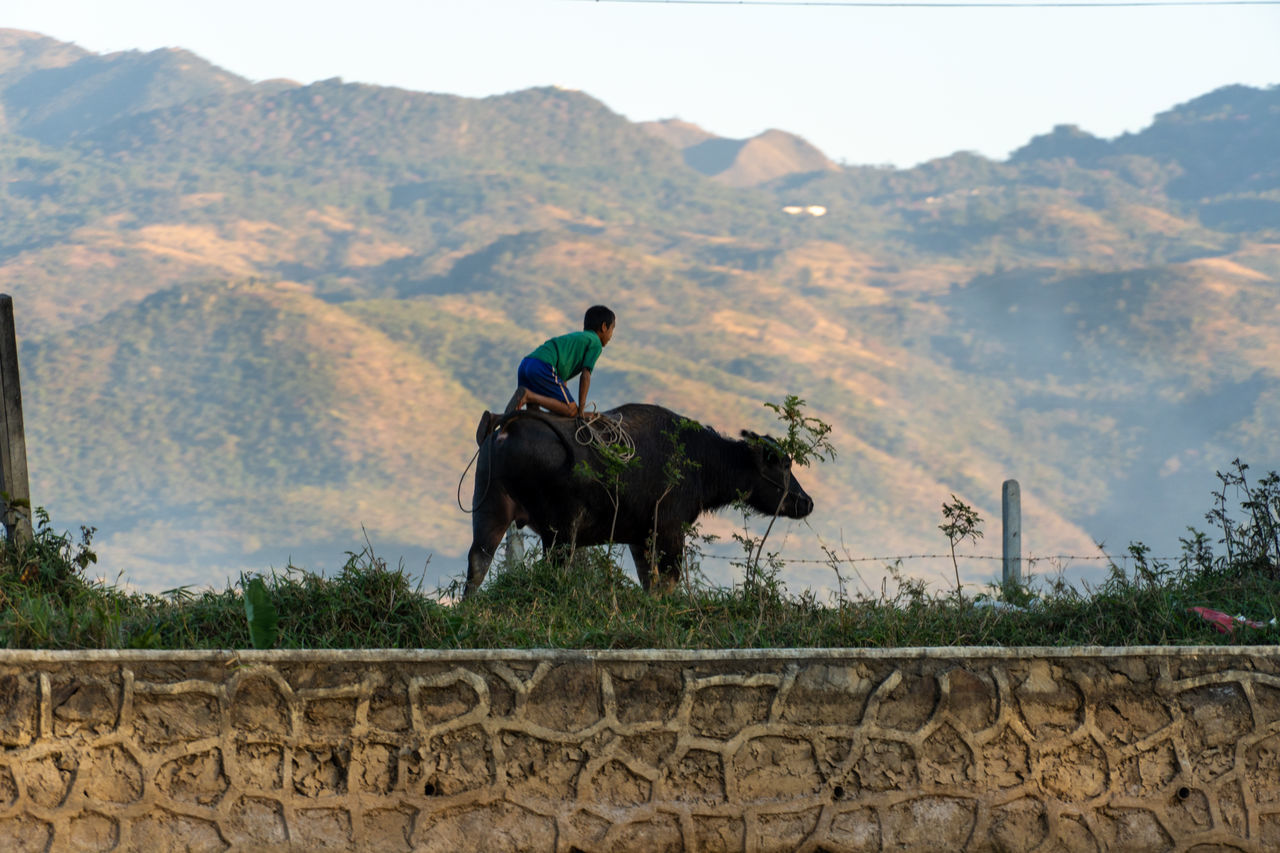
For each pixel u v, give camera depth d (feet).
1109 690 20.08
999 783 19.63
